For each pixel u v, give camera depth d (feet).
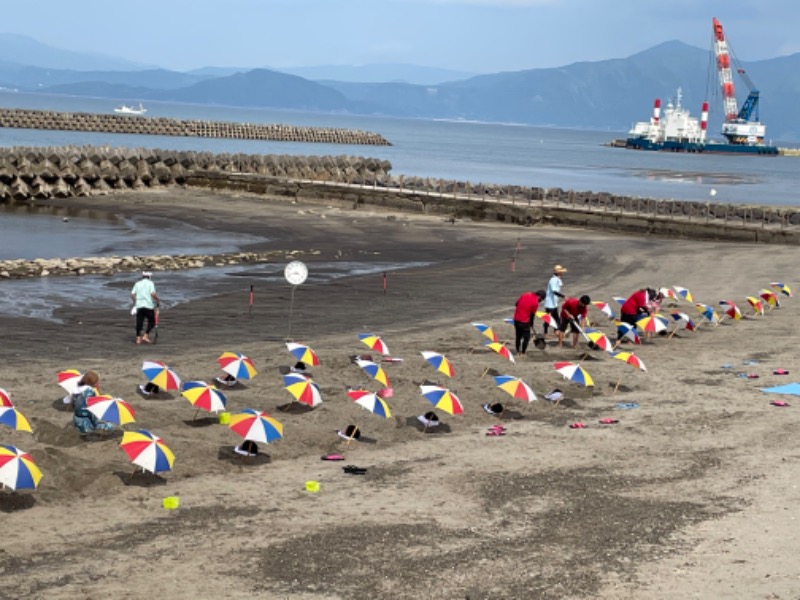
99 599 35.70
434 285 129.18
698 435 61.93
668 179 507.71
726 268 153.69
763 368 83.46
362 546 41.93
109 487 48.98
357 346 86.89
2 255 146.20
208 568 39.11
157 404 63.82
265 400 66.49
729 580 37.70
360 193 240.73
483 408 68.18
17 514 44.93
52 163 246.88
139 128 602.85
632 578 38.11
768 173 655.76
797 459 56.39
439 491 50.21
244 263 143.64
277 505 47.62
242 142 596.70
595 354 87.25
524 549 41.60
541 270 147.13
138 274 128.16
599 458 56.65
